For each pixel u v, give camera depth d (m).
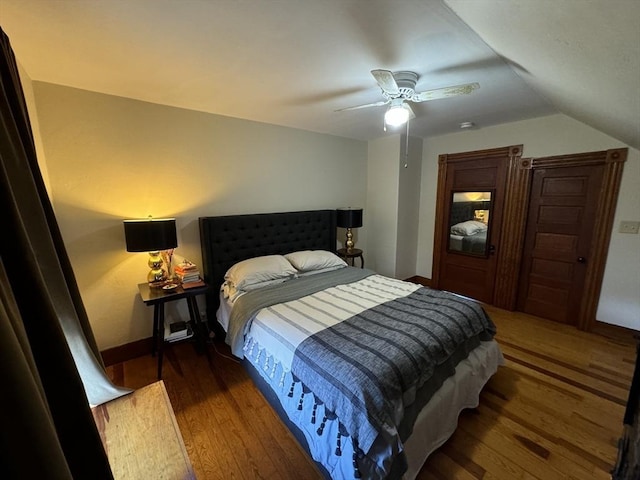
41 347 0.65
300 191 3.59
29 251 0.62
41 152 2.00
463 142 3.78
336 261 3.32
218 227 2.82
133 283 2.53
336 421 1.34
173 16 1.29
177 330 2.61
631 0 0.67
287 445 1.69
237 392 2.14
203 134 2.76
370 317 1.97
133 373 2.36
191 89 2.18
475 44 1.54
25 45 1.52
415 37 1.47
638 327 2.76
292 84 2.10
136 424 1.18
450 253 4.13
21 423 0.45
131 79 1.99
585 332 3.03
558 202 3.14
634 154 2.62
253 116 2.93
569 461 1.58
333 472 1.33
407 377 1.44
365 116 2.95
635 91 1.25
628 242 2.74
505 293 3.61
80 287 2.29
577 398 2.06
